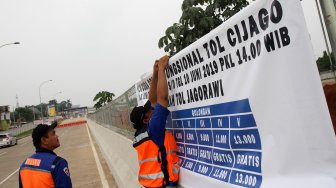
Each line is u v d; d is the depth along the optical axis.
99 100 40.38
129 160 7.38
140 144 3.36
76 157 16.44
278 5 1.78
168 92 3.49
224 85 2.41
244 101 2.17
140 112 3.43
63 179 3.37
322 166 1.63
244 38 2.12
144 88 4.63
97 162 13.80
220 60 2.43
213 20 4.23
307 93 1.66
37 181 3.30
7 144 33.56
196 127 2.93
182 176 3.24
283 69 1.79
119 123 10.52
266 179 2.02
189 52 2.88
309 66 1.62
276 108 1.87
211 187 2.64
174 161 3.33
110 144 12.77
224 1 4.34
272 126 1.93
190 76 2.95
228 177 2.41
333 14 1.65
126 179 7.24
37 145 3.47
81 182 10.03
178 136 3.37
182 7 4.47
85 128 54.22
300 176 1.76
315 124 1.63
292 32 1.70
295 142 1.77
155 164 3.27
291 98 1.75
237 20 2.15
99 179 10.17
